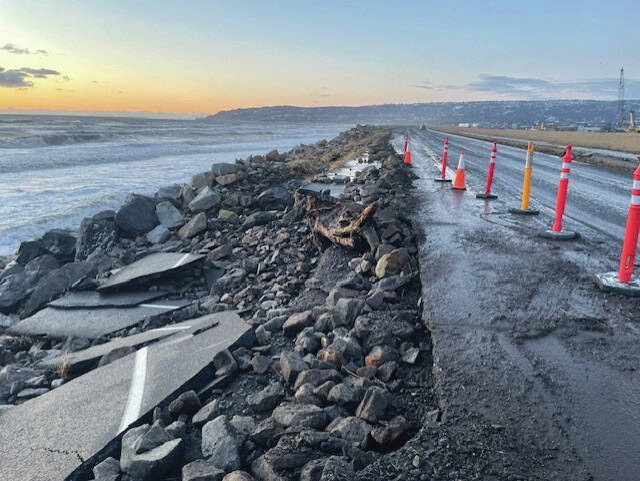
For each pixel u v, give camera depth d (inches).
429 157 932.6
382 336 158.9
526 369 126.4
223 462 108.3
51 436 132.3
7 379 188.2
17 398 176.6
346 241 268.7
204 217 414.0
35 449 127.3
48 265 370.9
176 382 148.8
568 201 421.7
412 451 95.3
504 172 676.7
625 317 161.2
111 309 268.2
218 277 304.8
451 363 130.3
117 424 132.3
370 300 187.3
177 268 297.1
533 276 202.8
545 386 118.0
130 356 181.3
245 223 402.3
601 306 171.2
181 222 438.9
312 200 328.8
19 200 694.5
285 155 1071.0
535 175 639.8
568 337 146.1
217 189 524.1
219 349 167.3
